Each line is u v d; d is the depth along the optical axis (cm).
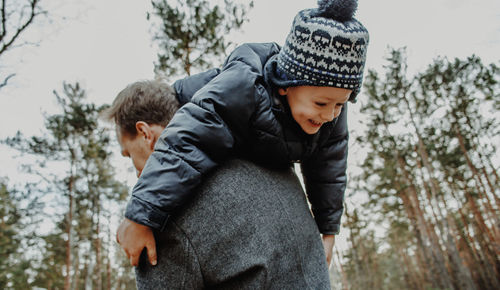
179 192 78
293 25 101
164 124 105
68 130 1728
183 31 991
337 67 93
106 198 2352
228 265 76
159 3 1002
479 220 2305
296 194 100
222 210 80
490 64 2091
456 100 2197
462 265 2147
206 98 90
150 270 79
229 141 87
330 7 95
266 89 102
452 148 2322
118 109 110
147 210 77
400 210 2719
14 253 2009
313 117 99
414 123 2209
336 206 133
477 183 2206
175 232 78
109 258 2567
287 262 84
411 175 2511
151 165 83
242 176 87
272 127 96
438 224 2605
